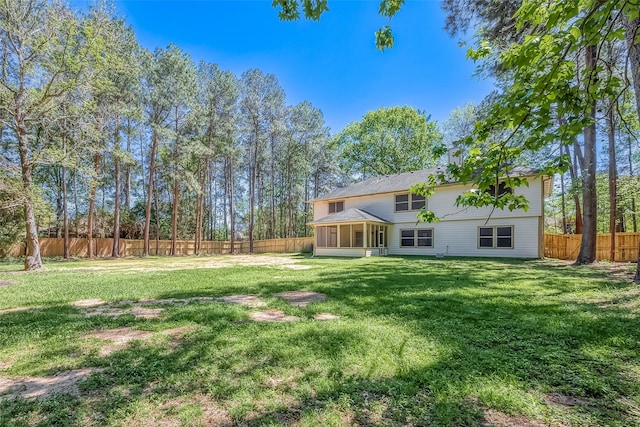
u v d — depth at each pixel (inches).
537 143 91.1
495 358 110.3
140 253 973.2
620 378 95.2
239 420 78.0
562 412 78.4
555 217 1194.6
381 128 1130.0
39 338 141.6
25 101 460.1
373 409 80.8
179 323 161.6
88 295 248.5
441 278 310.0
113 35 512.4
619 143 631.8
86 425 77.1
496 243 602.5
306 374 100.9
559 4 69.0
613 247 454.0
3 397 90.7
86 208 1003.9
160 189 1052.5
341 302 205.2
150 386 96.0
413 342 127.1
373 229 727.7
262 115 1091.3
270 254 962.1
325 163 1347.2
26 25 434.3
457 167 104.0
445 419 75.9
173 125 907.4
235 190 1437.0
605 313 167.2
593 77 83.4
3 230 642.2
